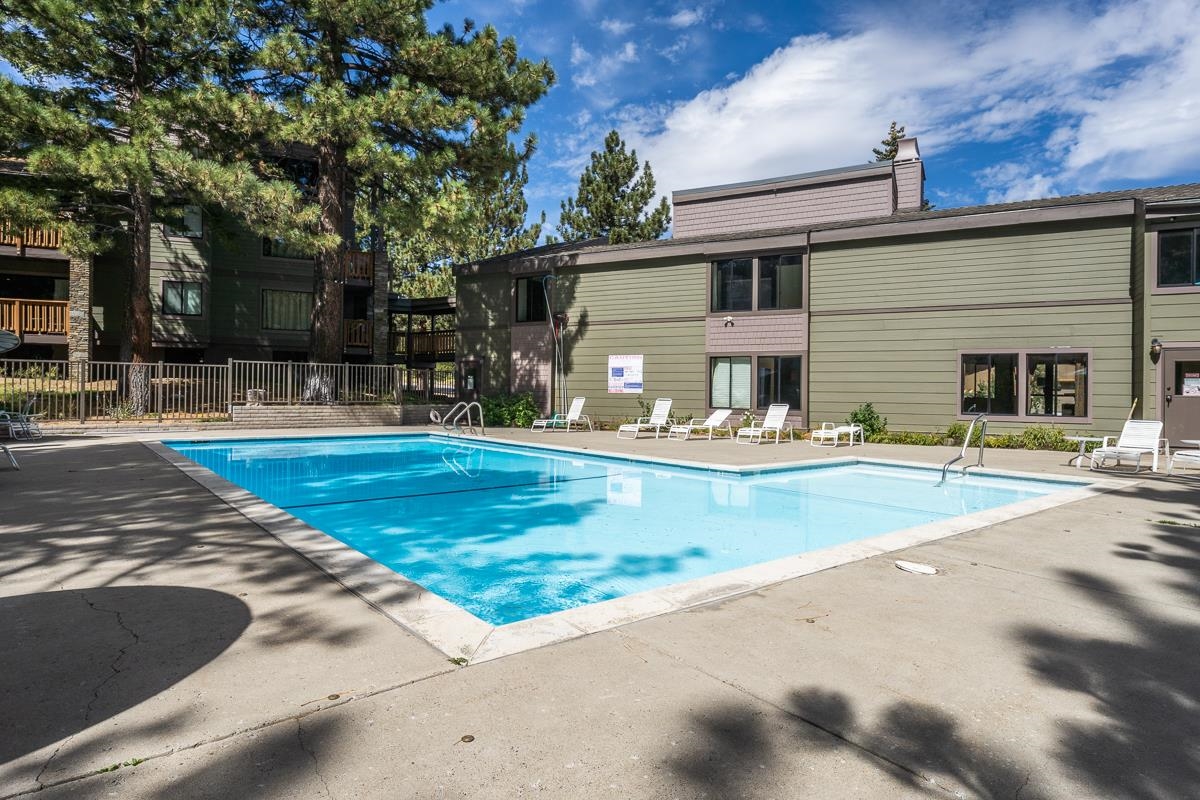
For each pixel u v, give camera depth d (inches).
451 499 350.6
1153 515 249.1
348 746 85.1
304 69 599.2
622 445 555.5
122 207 672.4
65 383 602.9
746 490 379.2
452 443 620.4
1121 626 133.0
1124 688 105.5
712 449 525.7
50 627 125.3
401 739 87.2
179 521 221.6
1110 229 525.3
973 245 578.9
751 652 118.3
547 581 209.0
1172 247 478.6
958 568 175.5
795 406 664.4
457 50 630.5
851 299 635.5
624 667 111.2
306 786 76.5
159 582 154.4
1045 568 175.8
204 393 673.0
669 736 89.4
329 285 696.4
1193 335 467.5
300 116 585.3
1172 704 100.2
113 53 629.3
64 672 105.4
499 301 864.3
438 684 103.3
